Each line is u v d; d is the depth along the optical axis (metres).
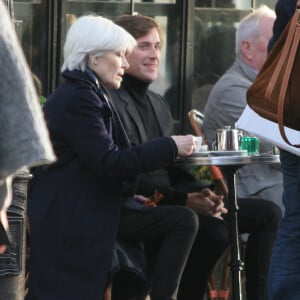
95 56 15.26
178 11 22.61
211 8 22.86
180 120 22.73
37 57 21.70
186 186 17.34
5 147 8.58
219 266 20.11
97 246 14.78
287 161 14.29
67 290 14.69
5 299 13.52
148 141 15.52
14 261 13.52
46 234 14.84
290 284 14.34
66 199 14.85
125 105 16.59
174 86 22.67
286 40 13.27
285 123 13.36
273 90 13.32
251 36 18.55
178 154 15.19
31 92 8.71
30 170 15.46
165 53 22.56
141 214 15.45
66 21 21.86
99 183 14.91
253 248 17.38
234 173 16.19
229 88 18.45
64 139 14.93
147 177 16.78
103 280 14.77
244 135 17.42
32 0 21.64
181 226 15.36
